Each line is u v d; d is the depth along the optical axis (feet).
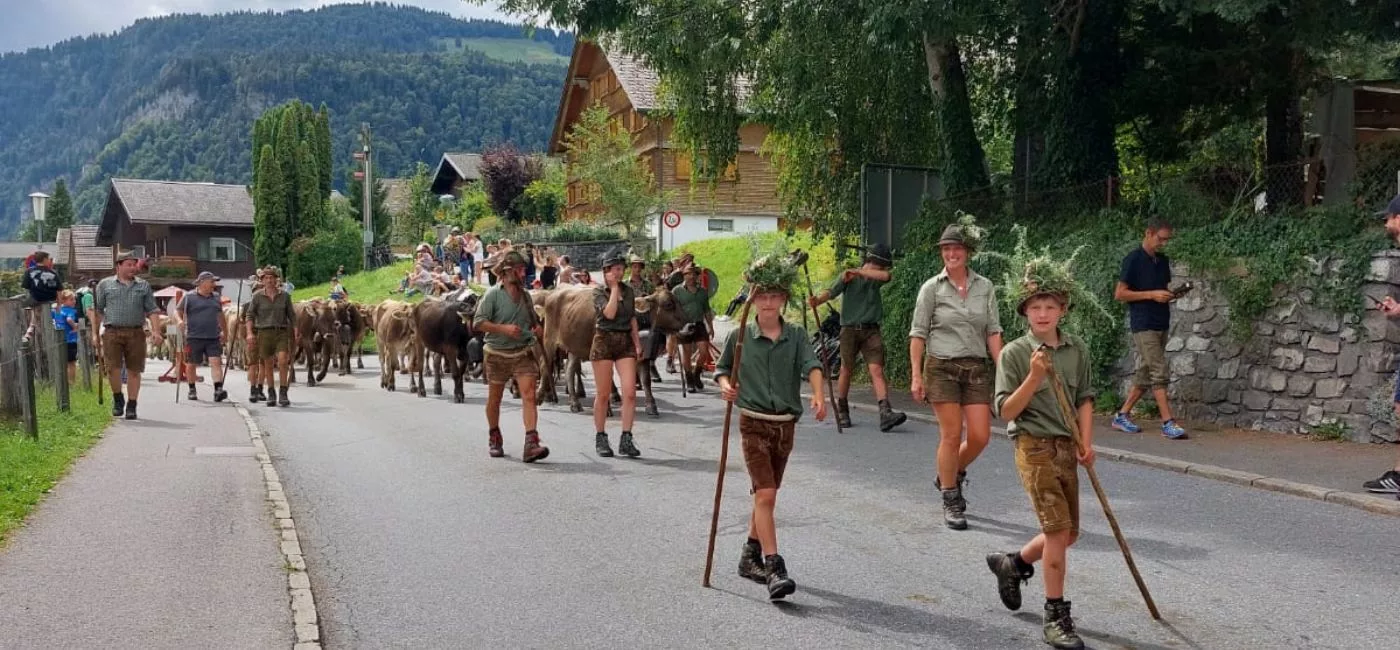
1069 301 18.31
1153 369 36.83
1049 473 17.98
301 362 90.22
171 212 220.64
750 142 141.28
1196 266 39.99
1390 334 34.65
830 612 19.70
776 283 20.90
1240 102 52.49
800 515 26.96
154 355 119.65
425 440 39.75
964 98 58.70
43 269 55.36
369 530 25.98
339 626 19.19
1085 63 50.90
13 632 17.94
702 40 57.82
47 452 33.35
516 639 18.49
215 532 24.53
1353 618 18.97
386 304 63.98
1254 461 32.19
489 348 35.01
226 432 40.27
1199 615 19.21
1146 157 57.41
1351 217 36.88
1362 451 33.58
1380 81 50.55
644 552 23.86
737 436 40.04
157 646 17.44
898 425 41.68
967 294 25.94
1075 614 19.34
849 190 65.41
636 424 43.52
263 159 198.29
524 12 56.44
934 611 19.69
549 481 31.63
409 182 217.56
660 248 105.60
